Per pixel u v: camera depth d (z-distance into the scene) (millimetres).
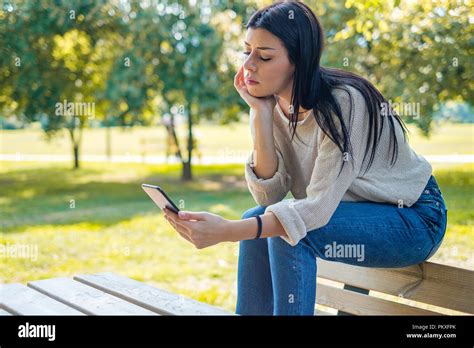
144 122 9141
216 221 1436
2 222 5930
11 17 7266
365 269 1812
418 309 1673
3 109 8180
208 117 9141
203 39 8117
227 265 4027
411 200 1570
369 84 1571
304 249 1487
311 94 1518
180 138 9617
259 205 1768
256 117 1692
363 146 1515
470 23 5250
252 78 1590
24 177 9789
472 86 5977
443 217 1597
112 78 8133
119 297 1772
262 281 1686
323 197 1458
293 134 1603
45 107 8062
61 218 6164
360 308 1826
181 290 3373
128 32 7930
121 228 5523
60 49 7922
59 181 9281
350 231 1488
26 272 3895
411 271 1690
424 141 9164
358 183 1563
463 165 7316
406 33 5684
